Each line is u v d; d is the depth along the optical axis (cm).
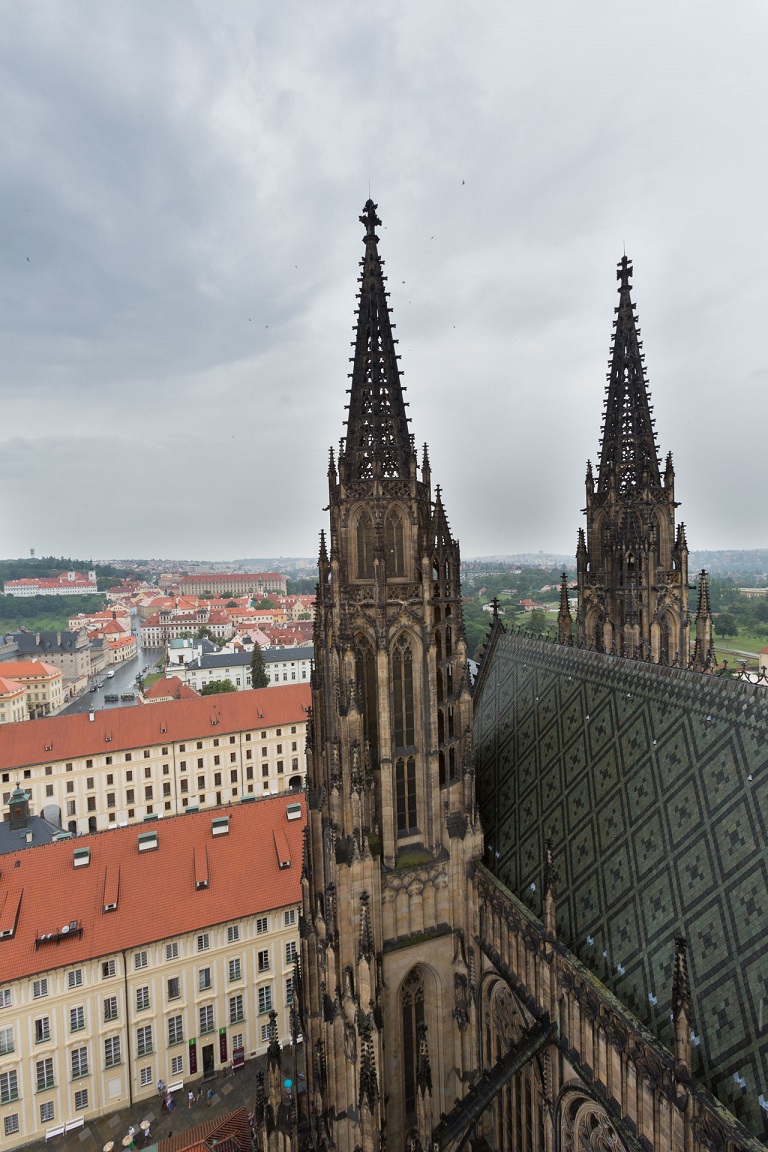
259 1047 7481
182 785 14700
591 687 4422
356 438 4203
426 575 4225
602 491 7000
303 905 5138
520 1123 4072
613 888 3519
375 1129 3694
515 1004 3994
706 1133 2503
